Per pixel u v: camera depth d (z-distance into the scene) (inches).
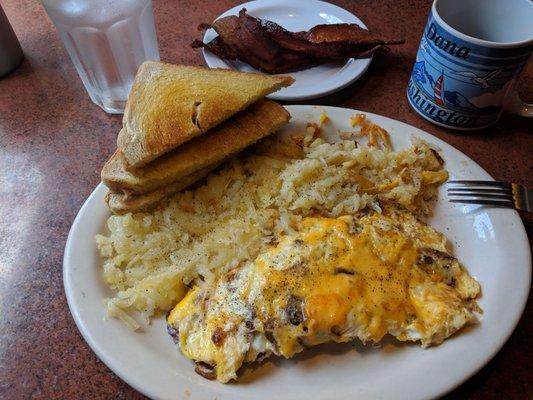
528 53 10.7
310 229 10.0
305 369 8.6
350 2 17.3
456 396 8.6
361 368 8.6
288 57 14.1
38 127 13.7
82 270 9.6
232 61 14.8
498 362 8.9
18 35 16.6
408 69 14.9
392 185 11.3
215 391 8.1
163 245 10.5
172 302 9.8
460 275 9.4
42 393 8.8
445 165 11.4
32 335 9.6
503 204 10.3
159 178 10.4
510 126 13.1
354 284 8.8
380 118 12.4
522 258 9.4
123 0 12.6
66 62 15.6
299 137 12.3
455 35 10.6
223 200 11.3
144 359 8.4
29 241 11.1
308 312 8.4
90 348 9.2
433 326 8.5
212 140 11.2
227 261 10.2
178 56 15.5
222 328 8.6
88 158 12.9
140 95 11.7
